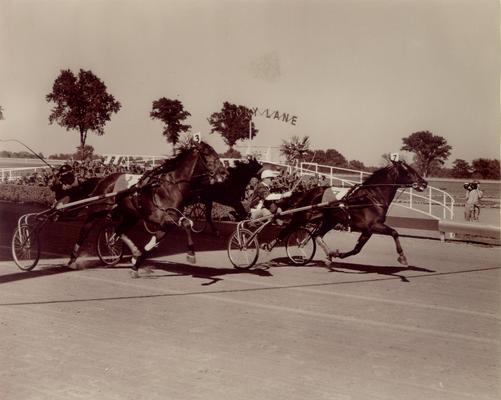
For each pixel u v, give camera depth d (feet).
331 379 18.57
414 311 27.48
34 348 21.27
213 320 25.43
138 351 21.09
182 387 17.69
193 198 52.95
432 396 17.29
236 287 32.50
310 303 28.84
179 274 36.32
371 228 35.76
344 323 25.27
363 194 35.83
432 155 109.70
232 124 83.05
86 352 20.90
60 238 52.08
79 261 40.65
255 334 23.43
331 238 55.98
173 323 24.86
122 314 26.27
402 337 23.32
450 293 31.50
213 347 21.67
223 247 48.47
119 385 17.76
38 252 36.55
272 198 40.98
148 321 25.11
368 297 30.30
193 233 57.41
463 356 21.03
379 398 17.08
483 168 122.52
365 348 21.85
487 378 18.80
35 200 85.10
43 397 16.76
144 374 18.75
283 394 17.25
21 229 37.93
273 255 44.37
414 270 38.83
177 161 33.83
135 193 34.27
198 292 31.09
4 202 88.43
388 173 35.99
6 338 22.43
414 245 52.37
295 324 24.99
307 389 17.69
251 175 54.75
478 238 57.16
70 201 37.32
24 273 35.96
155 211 33.42
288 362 20.13
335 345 22.16
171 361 20.07
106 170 73.61
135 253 34.83
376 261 42.52
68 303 28.22
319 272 37.58
